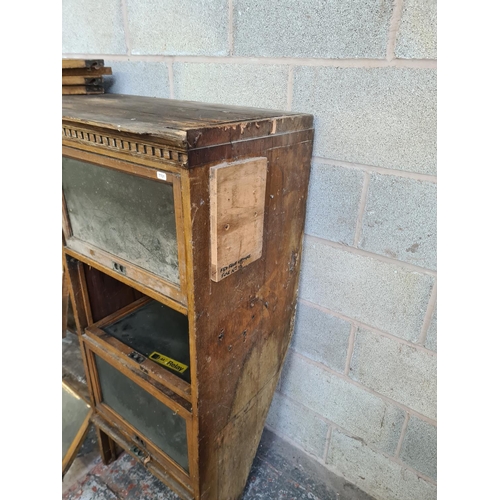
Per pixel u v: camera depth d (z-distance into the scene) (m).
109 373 1.09
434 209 0.83
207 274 0.69
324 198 0.98
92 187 0.80
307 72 0.89
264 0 0.89
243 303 0.83
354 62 0.83
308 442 1.33
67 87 1.14
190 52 1.06
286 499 1.22
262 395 1.07
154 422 1.01
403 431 1.08
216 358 0.80
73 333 1.55
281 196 0.84
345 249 1.00
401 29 0.75
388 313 0.99
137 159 0.64
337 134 0.90
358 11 0.78
